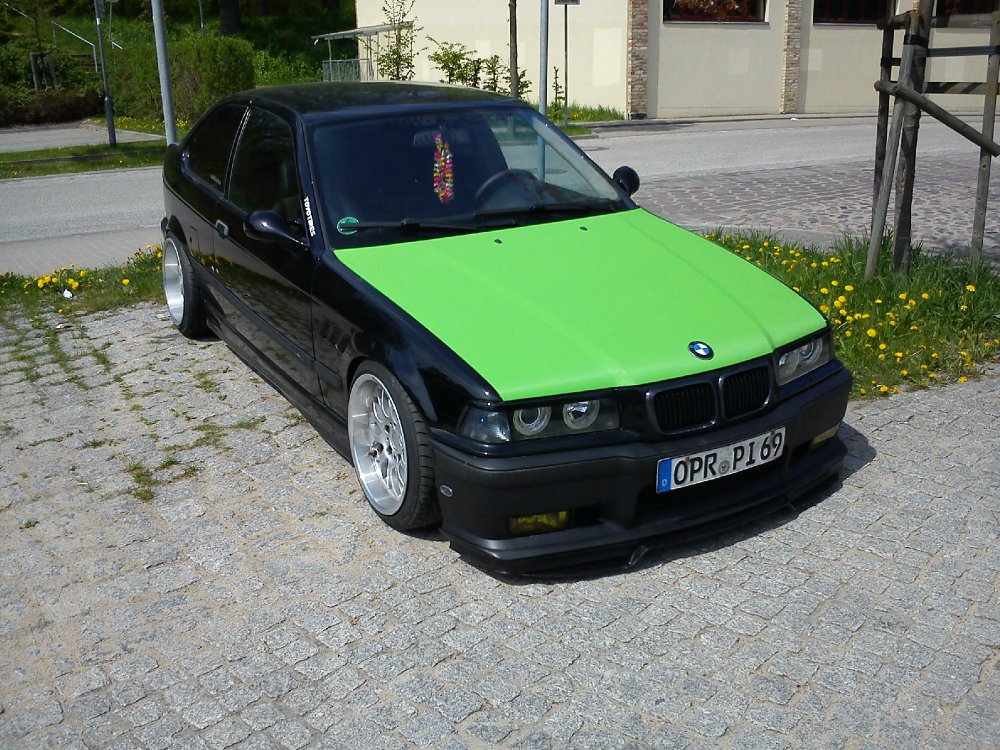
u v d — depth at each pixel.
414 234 4.55
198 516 4.40
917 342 6.13
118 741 3.04
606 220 4.90
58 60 32.88
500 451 3.56
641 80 24.52
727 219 10.38
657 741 2.97
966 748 2.92
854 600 3.67
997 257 8.27
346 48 42.69
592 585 3.80
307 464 4.88
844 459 4.74
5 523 4.40
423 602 3.71
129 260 9.10
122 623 3.64
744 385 3.87
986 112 6.74
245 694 3.23
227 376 6.09
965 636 3.44
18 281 8.39
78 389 5.96
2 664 3.43
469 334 3.84
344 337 4.23
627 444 3.68
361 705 3.16
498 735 3.00
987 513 4.25
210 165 6.04
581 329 3.89
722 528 3.92
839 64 26.62
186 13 48.84
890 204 10.99
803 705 3.12
